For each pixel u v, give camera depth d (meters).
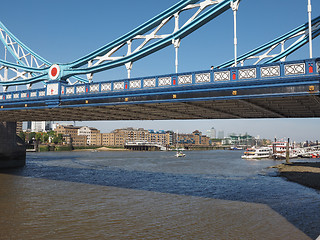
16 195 27.03
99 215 20.30
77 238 15.55
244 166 67.25
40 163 68.38
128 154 136.88
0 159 51.50
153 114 29.08
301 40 23.12
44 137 180.00
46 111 30.70
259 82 17.34
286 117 25.75
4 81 37.78
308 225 18.30
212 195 28.52
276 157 98.75
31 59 35.75
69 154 126.62
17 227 17.34
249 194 29.23
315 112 22.88
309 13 16.28
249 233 16.61
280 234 16.47
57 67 28.19
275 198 27.19
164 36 22.30
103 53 26.48
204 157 115.00
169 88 20.45
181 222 18.80
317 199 26.86
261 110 22.59
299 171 51.09
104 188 31.84
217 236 16.06
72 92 26.25
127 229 17.20
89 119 37.41
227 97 18.48
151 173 49.25
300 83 16.25
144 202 24.80
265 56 25.09
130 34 24.56
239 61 26.56
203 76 19.41
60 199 25.58
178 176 44.97
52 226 17.62
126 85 22.88
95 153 144.25
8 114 37.06
